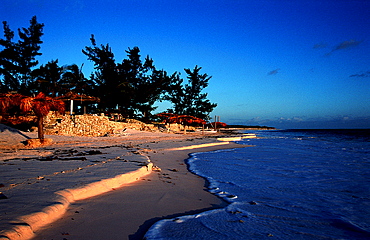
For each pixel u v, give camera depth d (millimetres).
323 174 9680
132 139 26125
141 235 3699
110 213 4520
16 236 3039
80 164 8609
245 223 4457
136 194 5922
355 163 12953
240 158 14906
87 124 28078
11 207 3943
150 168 9266
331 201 6043
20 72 37656
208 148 22219
